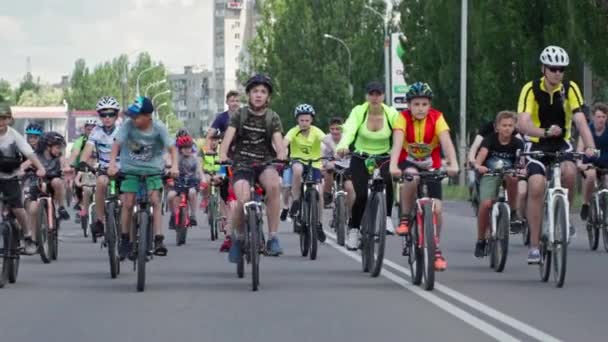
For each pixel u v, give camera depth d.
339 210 25.27
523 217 21.34
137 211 18.94
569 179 19.75
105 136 24.08
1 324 14.53
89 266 22.38
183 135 29.95
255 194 18.31
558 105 18.80
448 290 17.59
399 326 14.05
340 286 18.27
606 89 53.66
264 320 14.59
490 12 55.00
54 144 25.38
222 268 21.67
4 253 18.64
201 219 41.66
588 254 24.25
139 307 15.94
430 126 17.97
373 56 118.81
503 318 14.61
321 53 123.62
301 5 124.94
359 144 20.77
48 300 16.86
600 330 13.62
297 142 25.88
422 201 17.83
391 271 20.62
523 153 18.48
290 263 22.45
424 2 78.00
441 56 70.81
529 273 20.11
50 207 23.41
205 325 14.22
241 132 18.16
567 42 48.88
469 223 36.62
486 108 57.84
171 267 21.94
